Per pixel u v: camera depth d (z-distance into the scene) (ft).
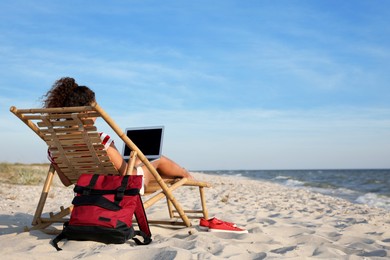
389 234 15.52
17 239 11.86
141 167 13.24
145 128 14.33
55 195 31.76
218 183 69.62
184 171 14.94
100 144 11.97
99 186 11.71
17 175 44.57
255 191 48.49
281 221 17.92
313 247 11.83
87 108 11.13
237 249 11.28
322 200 37.35
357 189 73.51
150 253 10.25
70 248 11.04
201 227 14.16
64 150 12.41
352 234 15.08
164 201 25.38
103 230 11.11
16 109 11.71
